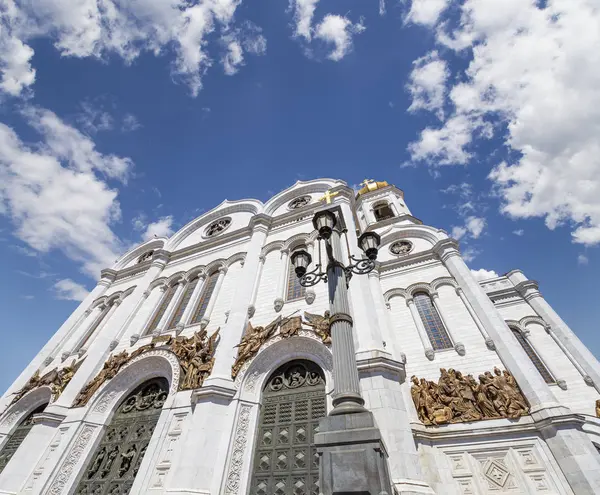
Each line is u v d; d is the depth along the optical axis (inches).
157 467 480.7
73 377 693.3
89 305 1015.0
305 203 949.8
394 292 831.7
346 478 226.7
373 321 522.9
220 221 1091.9
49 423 614.5
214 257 908.0
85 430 605.6
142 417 605.0
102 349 748.6
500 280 933.8
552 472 446.9
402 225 1067.3
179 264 969.5
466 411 538.9
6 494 526.3
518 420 502.9
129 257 1200.8
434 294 780.6
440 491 473.7
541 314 804.0
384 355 453.7
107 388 657.6
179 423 519.5
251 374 554.3
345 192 860.6
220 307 722.2
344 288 347.6
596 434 552.4
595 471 413.7
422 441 521.3
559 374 684.7
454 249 848.3
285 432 486.3
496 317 653.9
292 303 639.1
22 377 812.0
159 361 661.3
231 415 495.5
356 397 269.1
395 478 347.3
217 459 451.8
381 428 385.4
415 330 717.9
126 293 980.6
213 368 558.9
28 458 571.2
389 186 1521.9
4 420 729.6
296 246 791.1
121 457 557.3
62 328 936.3
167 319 781.3
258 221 892.6
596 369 654.5
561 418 462.6
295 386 534.3
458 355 630.5
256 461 468.8
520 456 475.5
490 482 468.8
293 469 444.5
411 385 611.2
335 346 303.6
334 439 246.2
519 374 545.6
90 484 541.0
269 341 574.9
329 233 383.6
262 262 788.0
